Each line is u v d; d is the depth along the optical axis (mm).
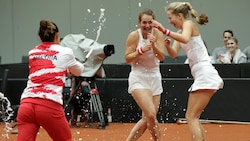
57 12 22703
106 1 22094
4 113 15398
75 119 14852
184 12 9297
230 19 20688
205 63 9125
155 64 9750
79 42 14719
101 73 14734
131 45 9664
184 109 15023
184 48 9297
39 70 7660
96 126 14617
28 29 23125
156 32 9664
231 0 20672
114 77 16016
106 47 14398
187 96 14961
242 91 14391
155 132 9688
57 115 7562
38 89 7562
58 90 7629
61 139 7691
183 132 13266
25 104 7551
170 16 9367
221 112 14672
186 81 14953
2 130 14250
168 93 15141
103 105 15641
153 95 9859
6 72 15984
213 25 20844
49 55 7750
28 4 23094
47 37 7883
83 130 14055
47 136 12930
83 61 14328
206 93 9055
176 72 15398
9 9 23328
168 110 15156
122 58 21844
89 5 22297
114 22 21984
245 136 12445
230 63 15156
